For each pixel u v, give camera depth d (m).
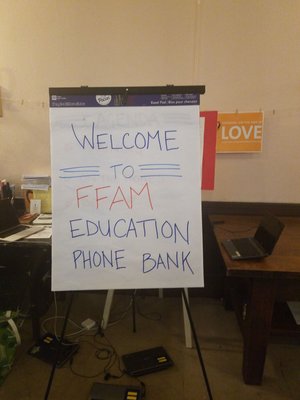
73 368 1.54
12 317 1.65
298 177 1.97
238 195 2.05
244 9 1.79
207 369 1.54
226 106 1.92
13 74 2.02
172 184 1.04
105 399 1.33
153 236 1.05
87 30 1.91
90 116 1.03
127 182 1.04
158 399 1.36
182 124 1.04
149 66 1.92
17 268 1.84
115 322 1.93
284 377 1.50
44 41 1.96
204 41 1.85
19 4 1.92
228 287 2.00
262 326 1.35
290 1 1.75
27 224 1.85
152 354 1.62
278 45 1.81
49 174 2.16
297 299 1.42
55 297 2.06
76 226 1.04
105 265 1.05
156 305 2.14
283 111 1.89
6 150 2.15
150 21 1.86
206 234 2.12
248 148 1.95
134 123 1.04
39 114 2.07
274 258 1.30
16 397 1.37
